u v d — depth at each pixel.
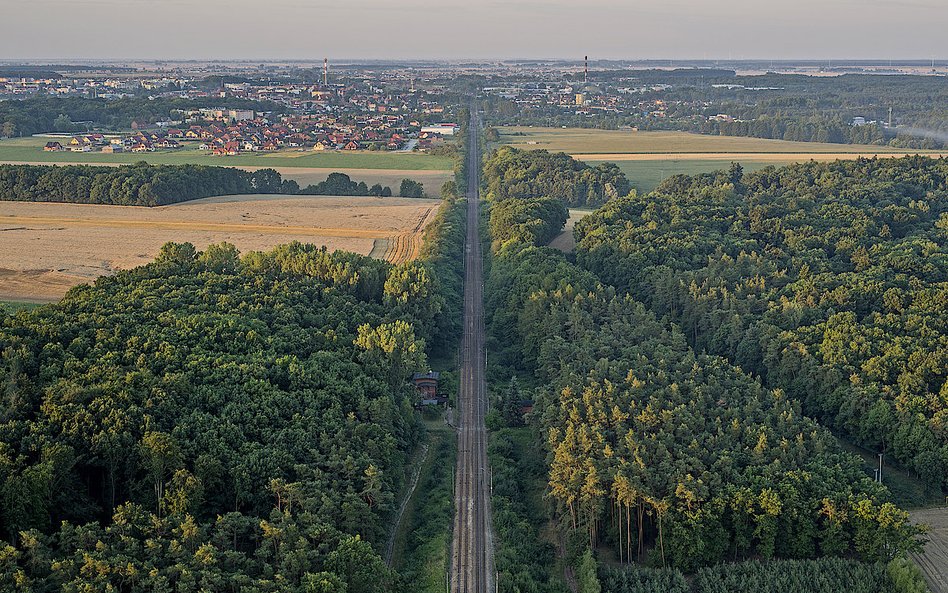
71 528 121.56
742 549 146.75
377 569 126.25
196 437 146.88
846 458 159.00
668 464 150.25
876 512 141.50
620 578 137.00
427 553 142.62
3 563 112.75
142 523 127.00
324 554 125.56
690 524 141.00
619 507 145.88
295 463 145.38
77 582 111.56
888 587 134.50
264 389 163.62
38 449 136.75
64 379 155.38
